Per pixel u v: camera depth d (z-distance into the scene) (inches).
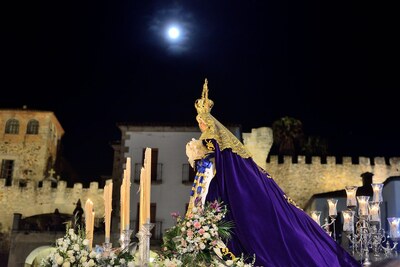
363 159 1609.3
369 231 310.5
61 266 227.5
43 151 1812.3
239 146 263.4
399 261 121.5
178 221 250.2
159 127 1346.0
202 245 233.1
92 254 229.0
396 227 298.2
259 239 240.4
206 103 276.2
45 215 1487.5
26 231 1256.8
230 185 251.1
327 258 243.4
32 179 1787.6
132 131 1346.0
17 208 1658.5
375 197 307.7
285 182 1609.3
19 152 1808.6
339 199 1307.8
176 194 1305.4
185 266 234.2
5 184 1679.4
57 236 1253.1
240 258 233.6
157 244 1221.7
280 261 236.5
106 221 238.4
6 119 1831.9
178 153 1330.0
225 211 242.7
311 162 1617.9
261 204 246.8
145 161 227.3
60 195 1669.5
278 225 243.1
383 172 1595.7
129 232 232.8
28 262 817.5
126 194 236.4
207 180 257.9
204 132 268.5
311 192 1593.3
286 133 1774.1
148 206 221.5
